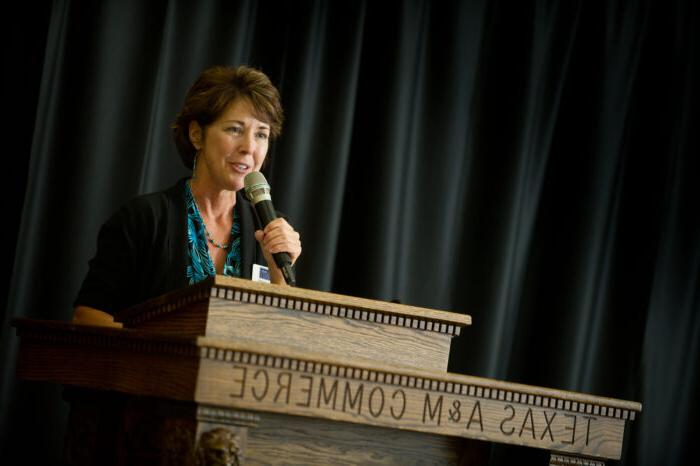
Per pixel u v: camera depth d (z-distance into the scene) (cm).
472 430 306
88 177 596
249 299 299
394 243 671
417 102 695
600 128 735
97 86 600
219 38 637
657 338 748
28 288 582
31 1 579
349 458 323
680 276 753
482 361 690
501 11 722
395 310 318
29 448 574
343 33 671
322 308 309
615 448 328
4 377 568
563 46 732
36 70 580
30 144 577
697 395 750
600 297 740
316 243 653
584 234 726
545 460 329
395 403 296
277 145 652
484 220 705
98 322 414
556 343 717
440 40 703
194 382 270
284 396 280
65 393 369
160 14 617
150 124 611
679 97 757
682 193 757
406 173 684
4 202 569
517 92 714
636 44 750
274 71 659
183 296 309
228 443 272
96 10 603
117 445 328
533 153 726
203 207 455
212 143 443
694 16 759
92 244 596
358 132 685
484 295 696
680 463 746
